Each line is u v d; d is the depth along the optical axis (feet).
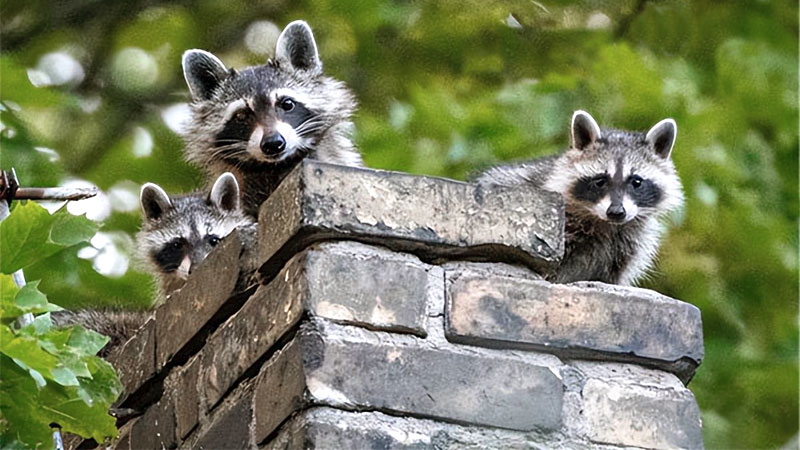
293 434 13.48
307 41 34.17
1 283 12.94
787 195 36.63
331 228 13.93
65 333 13.30
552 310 14.38
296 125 32.58
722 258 35.53
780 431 34.58
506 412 13.89
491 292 14.25
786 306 35.40
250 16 40.81
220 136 32.96
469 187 14.43
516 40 39.78
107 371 14.02
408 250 14.20
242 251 15.14
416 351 13.79
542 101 36.32
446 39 39.65
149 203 34.45
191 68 33.91
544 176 31.76
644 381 14.53
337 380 13.46
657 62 38.09
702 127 36.24
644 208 31.65
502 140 35.73
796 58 38.91
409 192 14.25
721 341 35.09
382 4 39.86
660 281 35.24
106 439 17.89
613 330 14.51
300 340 13.60
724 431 33.65
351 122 33.73
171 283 33.83
